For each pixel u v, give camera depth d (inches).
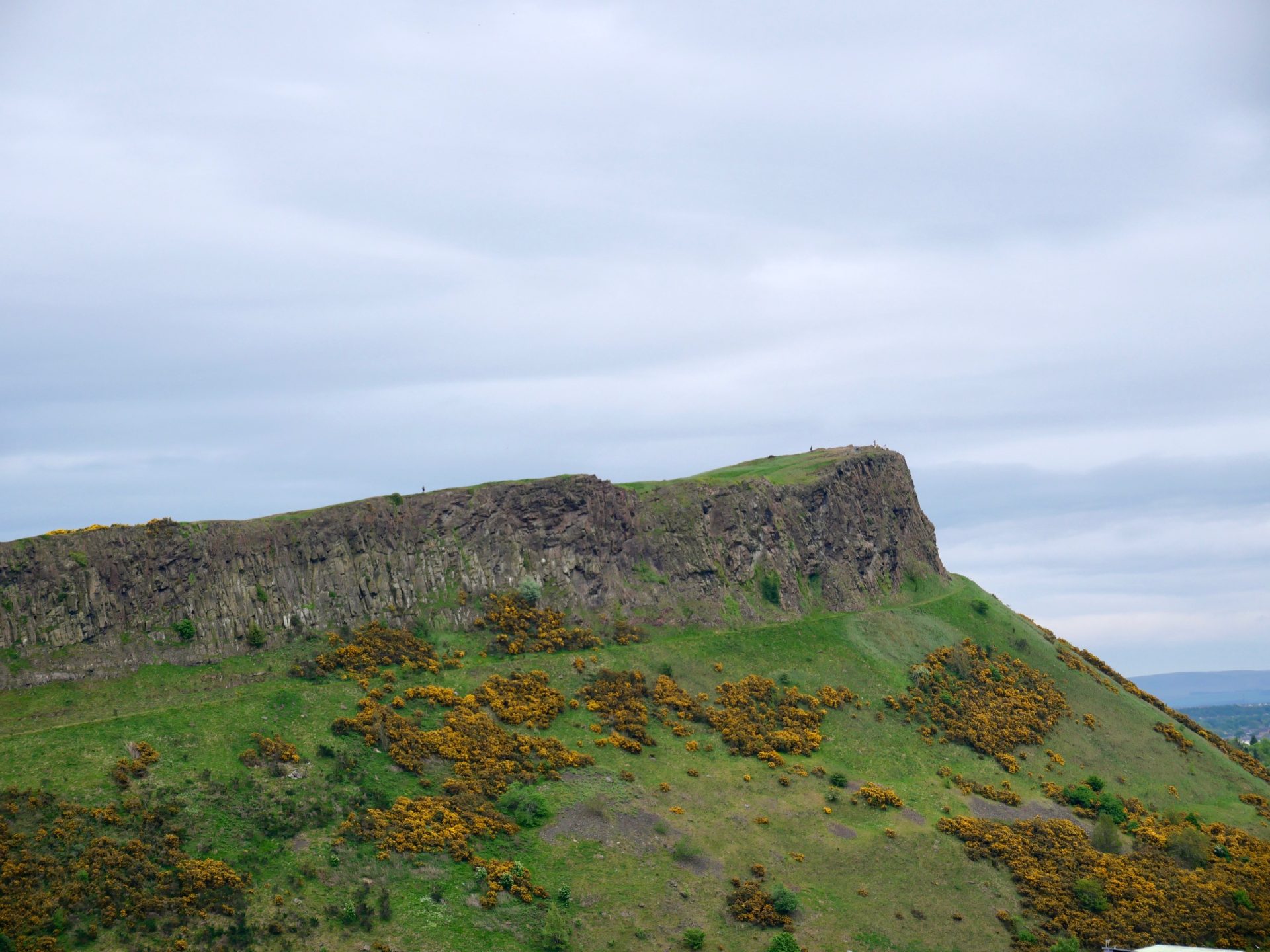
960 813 4271.7
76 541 3934.5
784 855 3718.0
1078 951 3390.7
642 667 4788.4
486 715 4114.2
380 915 2888.8
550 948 2952.8
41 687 3575.3
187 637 3971.5
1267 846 4611.2
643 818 3750.0
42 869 2677.2
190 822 3026.6
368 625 4434.1
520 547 5073.8
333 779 3437.5
